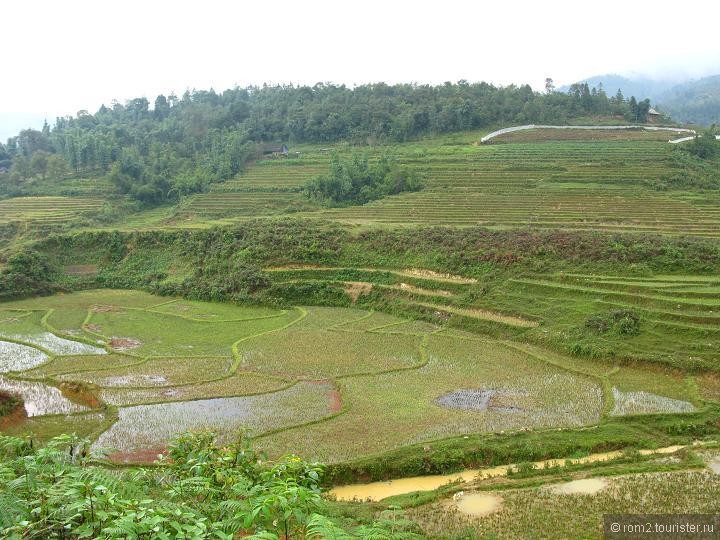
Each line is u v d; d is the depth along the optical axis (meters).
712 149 101.75
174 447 17.50
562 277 50.38
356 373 38.41
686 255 50.38
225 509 12.42
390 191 93.12
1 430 30.00
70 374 39.31
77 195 102.94
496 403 32.78
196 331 50.41
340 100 142.25
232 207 93.38
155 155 118.06
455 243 59.91
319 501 12.30
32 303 61.34
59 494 11.27
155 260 71.75
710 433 29.02
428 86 147.75
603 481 23.06
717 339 37.38
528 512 20.86
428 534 19.33
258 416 31.59
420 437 28.19
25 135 136.50
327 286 60.09
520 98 139.25
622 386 34.66
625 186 81.81
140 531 10.02
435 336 46.50
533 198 78.62
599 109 141.12
